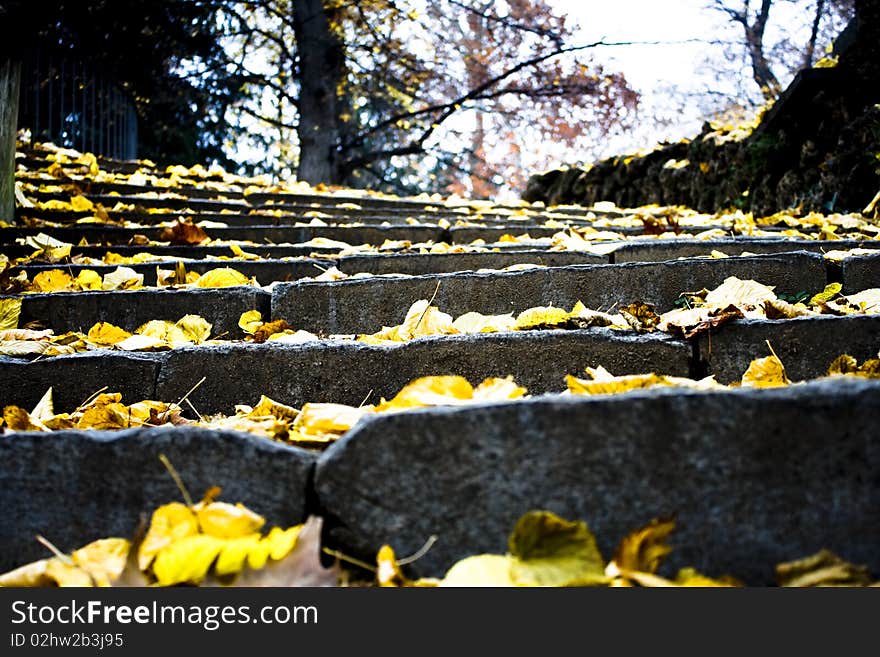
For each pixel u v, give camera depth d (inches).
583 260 138.2
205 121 630.5
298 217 222.4
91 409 74.5
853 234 162.9
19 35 165.5
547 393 84.8
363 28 617.6
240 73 576.1
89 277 129.0
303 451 50.1
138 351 91.7
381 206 284.4
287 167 756.0
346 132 730.2
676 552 45.6
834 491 44.8
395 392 85.6
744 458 45.5
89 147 356.2
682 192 324.8
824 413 44.9
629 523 46.2
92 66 361.7
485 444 47.2
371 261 142.2
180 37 499.2
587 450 46.6
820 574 42.5
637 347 84.4
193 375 86.8
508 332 86.3
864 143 206.5
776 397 45.5
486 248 156.2
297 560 43.9
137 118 523.8
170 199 228.4
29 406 85.7
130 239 177.5
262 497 49.6
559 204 420.8
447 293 115.2
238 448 50.0
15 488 50.2
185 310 113.4
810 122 242.1
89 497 50.2
